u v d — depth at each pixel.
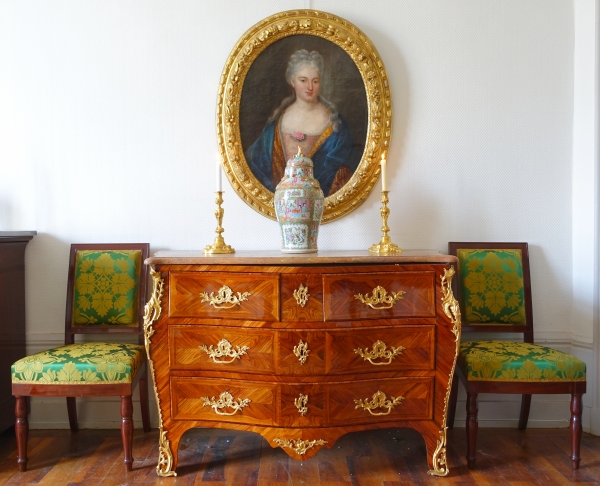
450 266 1.96
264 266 1.92
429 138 2.57
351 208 2.54
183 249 2.57
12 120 2.54
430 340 1.98
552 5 2.55
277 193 2.18
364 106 2.53
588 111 2.48
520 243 2.50
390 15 2.54
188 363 1.99
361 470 2.08
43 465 2.12
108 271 2.40
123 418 2.03
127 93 2.54
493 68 2.56
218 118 2.52
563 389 2.04
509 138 2.57
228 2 2.53
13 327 2.41
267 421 1.94
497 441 2.37
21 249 2.49
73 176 2.55
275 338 1.92
